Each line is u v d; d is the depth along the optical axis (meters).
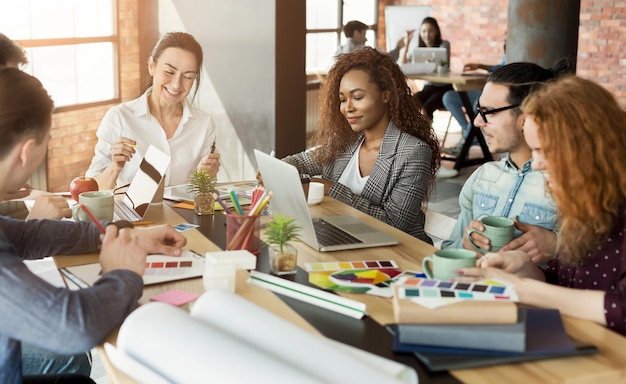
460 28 11.05
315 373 1.39
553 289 1.80
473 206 2.76
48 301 1.58
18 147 1.73
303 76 5.99
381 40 11.12
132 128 3.58
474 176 2.79
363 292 1.98
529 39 6.62
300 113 6.02
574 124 1.78
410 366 1.56
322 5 9.97
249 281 2.04
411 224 3.02
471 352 1.59
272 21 5.74
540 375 1.52
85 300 1.63
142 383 1.47
